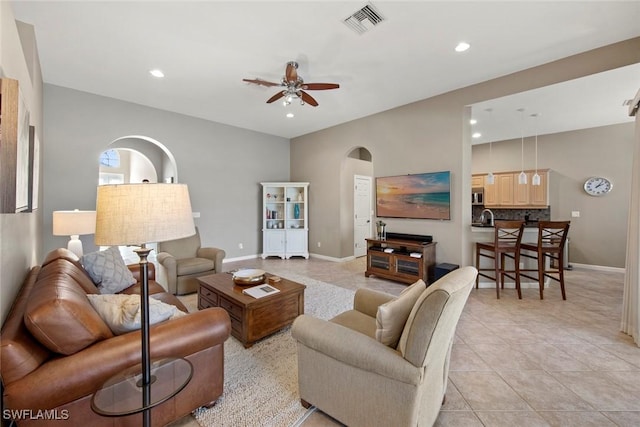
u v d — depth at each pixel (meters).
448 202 4.20
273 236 6.33
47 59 3.24
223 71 3.53
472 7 2.39
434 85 3.96
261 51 3.07
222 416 1.64
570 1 2.33
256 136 6.39
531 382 1.98
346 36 2.80
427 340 1.23
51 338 1.21
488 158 6.81
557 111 4.48
